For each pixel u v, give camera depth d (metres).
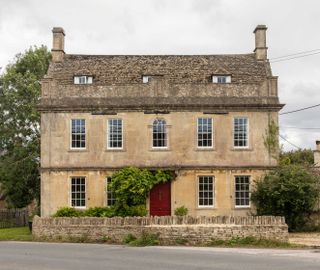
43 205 35.22
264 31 39.25
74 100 35.75
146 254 21.61
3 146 48.72
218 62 38.97
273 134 35.53
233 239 25.48
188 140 35.53
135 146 35.53
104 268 17.55
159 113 35.66
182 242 25.75
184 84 35.94
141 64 38.72
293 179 32.66
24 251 23.19
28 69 50.16
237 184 35.47
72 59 39.28
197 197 35.22
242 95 35.84
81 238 27.97
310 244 25.28
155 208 35.06
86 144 35.56
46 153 35.47
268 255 21.22
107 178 35.41
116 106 35.56
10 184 47.84
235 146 35.66
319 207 33.31
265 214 33.56
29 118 47.97
